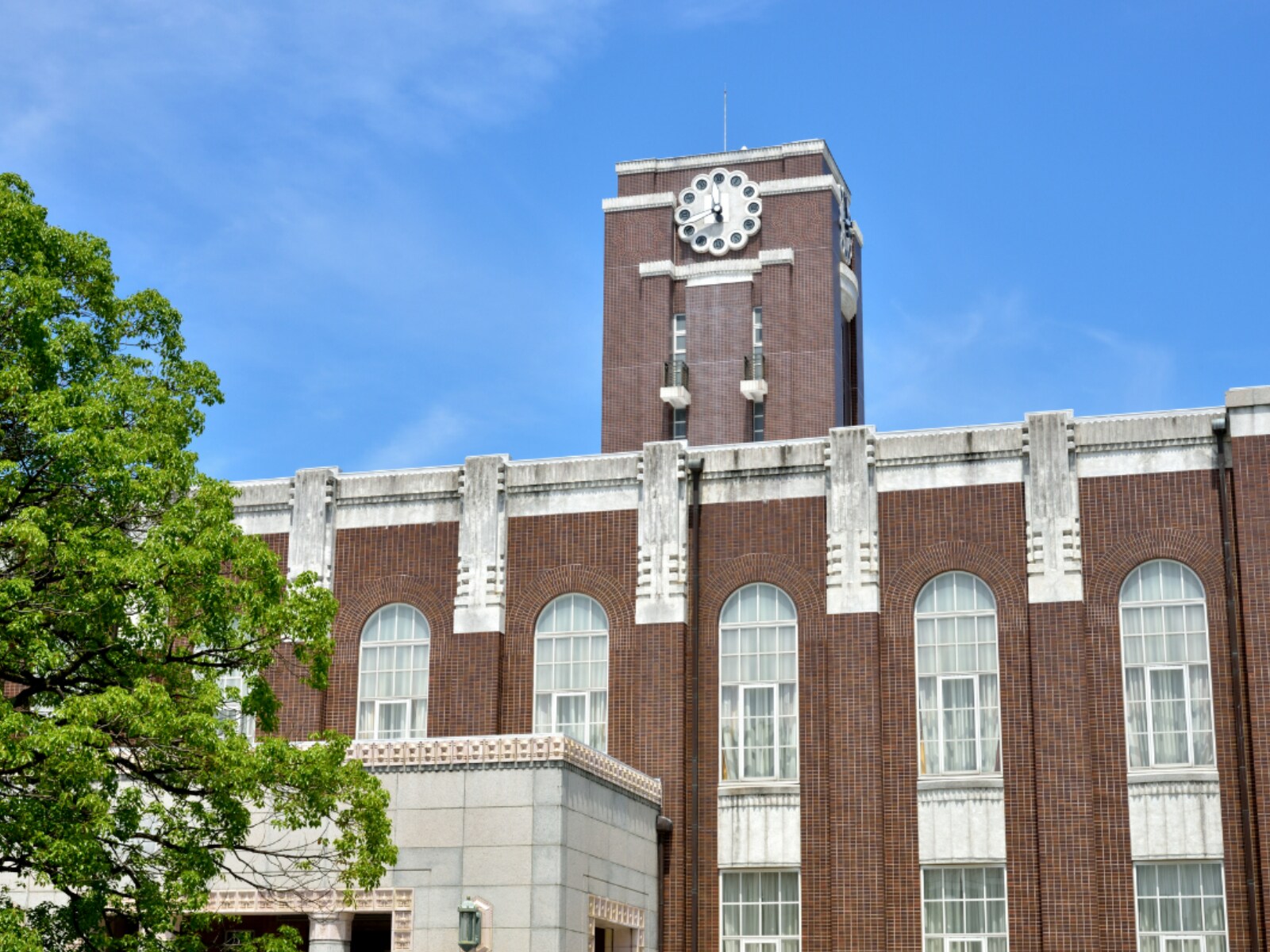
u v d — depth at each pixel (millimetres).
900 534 36000
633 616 37156
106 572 23516
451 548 38719
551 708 37281
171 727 23781
